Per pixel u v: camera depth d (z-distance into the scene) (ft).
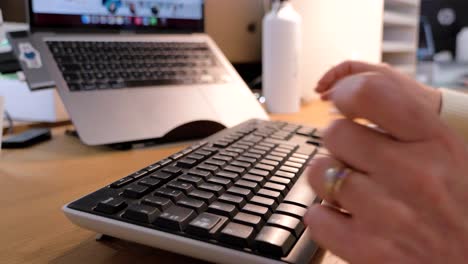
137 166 1.69
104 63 2.17
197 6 2.82
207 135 2.17
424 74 6.34
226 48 3.44
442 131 0.64
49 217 1.22
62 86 1.95
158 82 2.23
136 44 2.43
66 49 2.13
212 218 0.95
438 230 0.65
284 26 2.85
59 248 1.04
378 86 0.63
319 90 1.99
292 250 0.87
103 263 0.98
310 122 2.65
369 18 3.82
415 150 0.64
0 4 2.31
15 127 2.50
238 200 1.04
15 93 2.59
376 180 0.66
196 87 2.34
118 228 0.97
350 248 0.69
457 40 6.24
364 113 0.63
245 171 1.29
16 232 1.12
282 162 1.42
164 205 1.02
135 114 2.01
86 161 1.77
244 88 2.54
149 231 0.93
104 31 2.40
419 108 0.63
